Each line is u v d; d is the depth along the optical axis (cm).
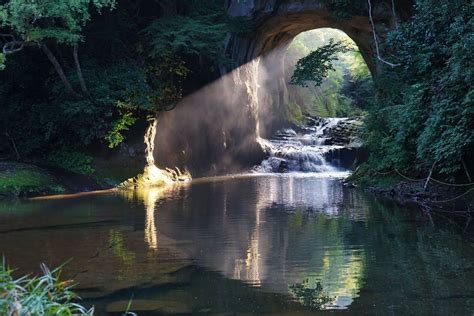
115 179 1888
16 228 983
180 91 2225
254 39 2636
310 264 688
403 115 1395
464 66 1140
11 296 335
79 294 564
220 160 2622
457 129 1164
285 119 3734
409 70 1491
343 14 2228
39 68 1967
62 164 1881
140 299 546
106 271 661
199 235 905
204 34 1978
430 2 1379
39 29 1461
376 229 938
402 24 1597
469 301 520
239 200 1437
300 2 2355
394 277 614
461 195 1217
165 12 2066
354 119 3650
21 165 1742
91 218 1106
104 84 1853
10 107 1936
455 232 894
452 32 1247
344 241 834
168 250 783
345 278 616
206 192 1689
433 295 542
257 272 653
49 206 1326
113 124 1869
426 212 1149
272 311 506
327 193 1611
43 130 1898
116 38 1956
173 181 2136
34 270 662
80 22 1833
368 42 2330
